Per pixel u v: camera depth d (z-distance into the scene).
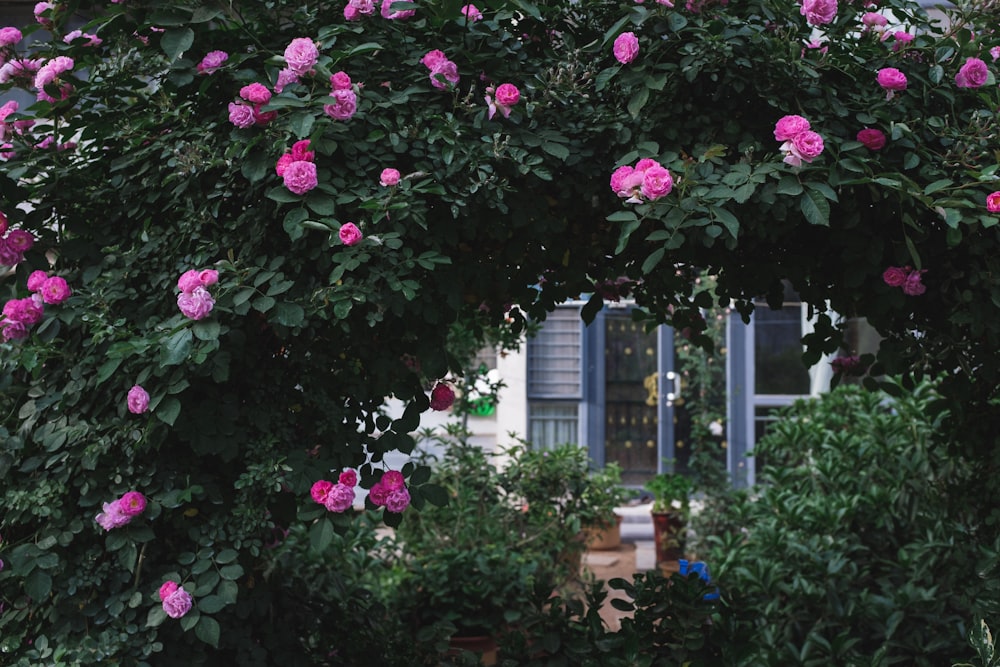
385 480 2.07
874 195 2.00
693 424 7.94
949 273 2.29
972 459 2.97
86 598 2.04
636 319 3.02
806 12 2.04
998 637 2.33
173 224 2.21
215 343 1.88
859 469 4.09
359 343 2.11
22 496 2.01
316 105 1.97
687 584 2.74
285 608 2.67
